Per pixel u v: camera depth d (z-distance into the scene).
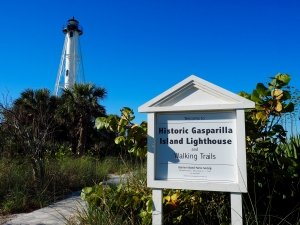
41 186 7.16
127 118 4.43
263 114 3.99
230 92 3.28
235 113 3.32
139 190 4.55
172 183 3.38
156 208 3.46
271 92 3.92
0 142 9.04
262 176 4.10
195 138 3.42
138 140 4.22
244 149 3.20
